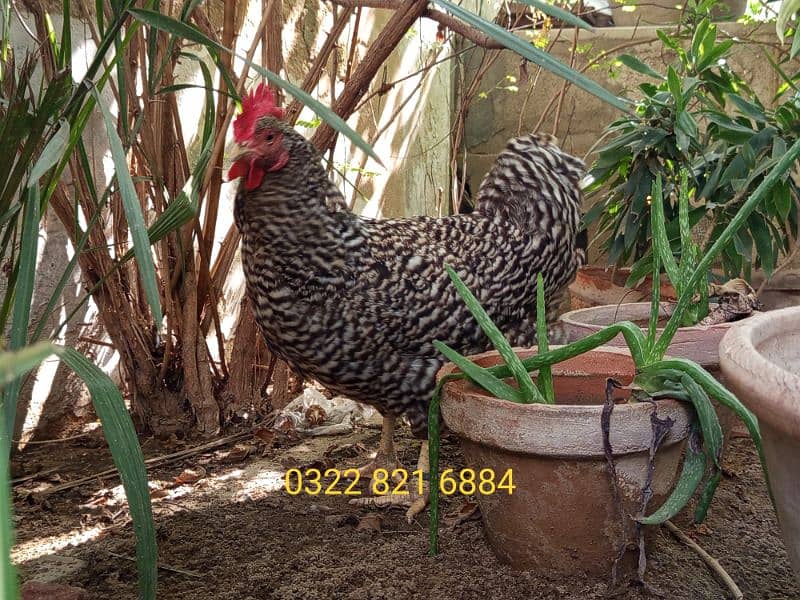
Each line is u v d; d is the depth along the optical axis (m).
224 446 2.86
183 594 1.82
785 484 1.18
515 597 1.79
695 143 2.94
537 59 1.35
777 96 3.48
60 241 2.81
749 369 1.16
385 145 4.36
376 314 2.15
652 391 1.75
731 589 1.82
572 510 1.77
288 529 2.19
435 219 2.48
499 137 5.06
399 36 2.45
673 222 3.11
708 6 3.36
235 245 2.96
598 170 3.20
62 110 1.53
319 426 3.03
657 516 1.62
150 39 1.79
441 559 2.00
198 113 3.22
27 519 2.22
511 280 2.46
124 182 1.17
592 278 3.61
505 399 1.82
